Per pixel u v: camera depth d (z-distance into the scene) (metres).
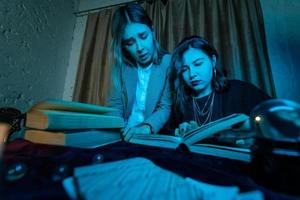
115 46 0.85
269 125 0.20
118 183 0.18
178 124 0.69
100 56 0.94
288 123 0.19
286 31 0.71
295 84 0.65
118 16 0.85
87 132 0.37
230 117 0.41
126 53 0.82
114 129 0.48
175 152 0.36
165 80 0.74
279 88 0.67
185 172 0.24
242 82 0.68
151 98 0.74
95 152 0.33
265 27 0.73
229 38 0.75
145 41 0.79
